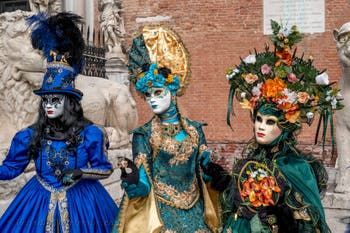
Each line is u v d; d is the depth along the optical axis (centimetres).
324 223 337
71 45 406
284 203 342
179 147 395
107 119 796
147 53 420
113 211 420
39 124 400
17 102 656
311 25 1191
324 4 1182
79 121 401
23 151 398
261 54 361
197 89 1297
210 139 1285
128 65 425
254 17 1244
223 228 364
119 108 800
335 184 775
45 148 397
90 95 734
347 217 659
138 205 390
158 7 1320
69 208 389
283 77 346
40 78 648
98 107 737
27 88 659
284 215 341
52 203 388
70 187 395
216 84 1283
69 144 390
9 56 652
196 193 407
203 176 402
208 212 399
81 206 393
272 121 344
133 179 368
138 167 386
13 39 650
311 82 344
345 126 701
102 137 403
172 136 399
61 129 397
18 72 653
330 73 1181
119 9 1262
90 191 405
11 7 1332
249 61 355
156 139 395
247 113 1248
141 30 429
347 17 1169
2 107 665
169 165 396
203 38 1289
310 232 335
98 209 404
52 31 402
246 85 361
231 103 374
